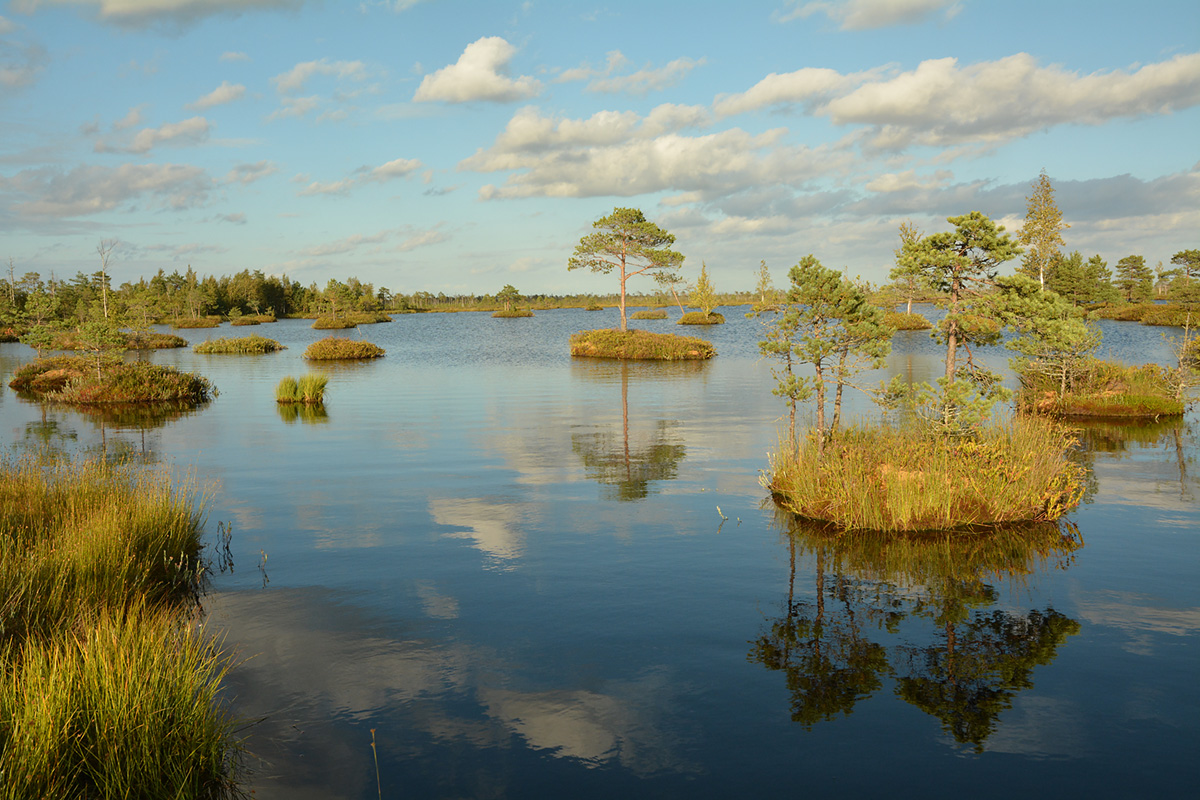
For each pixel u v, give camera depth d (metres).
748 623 6.09
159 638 4.86
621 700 4.84
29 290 98.38
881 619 6.14
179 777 3.81
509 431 16.77
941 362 33.34
